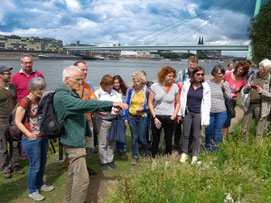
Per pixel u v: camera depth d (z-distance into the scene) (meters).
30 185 2.65
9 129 2.90
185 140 3.63
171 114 3.35
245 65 3.82
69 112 2.13
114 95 3.49
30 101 2.49
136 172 2.84
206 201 2.27
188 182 2.54
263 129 3.72
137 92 3.51
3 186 2.95
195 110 3.46
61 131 2.16
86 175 2.29
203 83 3.44
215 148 3.65
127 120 3.62
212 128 3.78
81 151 2.26
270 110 3.71
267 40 18.70
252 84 3.67
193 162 3.09
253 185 2.50
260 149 3.20
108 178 3.21
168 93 3.29
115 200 2.31
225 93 3.68
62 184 3.02
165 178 2.54
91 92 3.41
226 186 2.55
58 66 50.31
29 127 2.51
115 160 3.89
